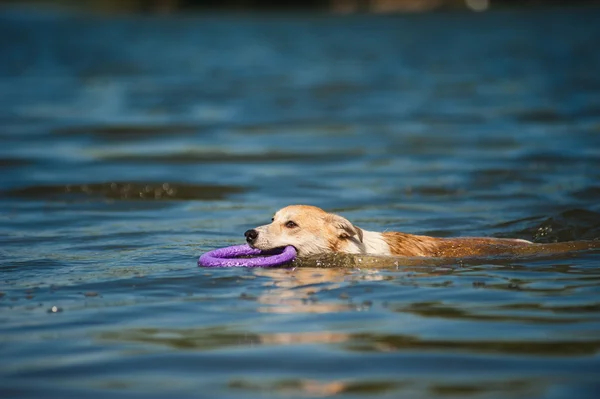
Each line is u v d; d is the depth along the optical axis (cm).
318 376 2078
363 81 11412
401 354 2220
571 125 7456
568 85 10300
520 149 6412
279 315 2586
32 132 7594
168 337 2392
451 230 4159
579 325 2444
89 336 2416
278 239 3447
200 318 2573
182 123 8162
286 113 8806
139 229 4203
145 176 5700
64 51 15912
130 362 2198
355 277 3105
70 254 3606
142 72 12812
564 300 2728
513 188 5128
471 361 2161
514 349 2242
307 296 2817
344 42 17275
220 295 2852
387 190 5209
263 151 6675
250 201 4966
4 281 3105
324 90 10562
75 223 4372
